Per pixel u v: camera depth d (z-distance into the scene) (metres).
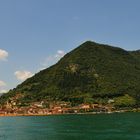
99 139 156.12
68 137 167.25
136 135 167.00
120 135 168.50
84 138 161.38
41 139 162.88
